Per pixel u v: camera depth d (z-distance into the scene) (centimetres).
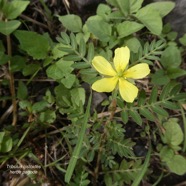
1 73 21
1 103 21
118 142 18
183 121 21
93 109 21
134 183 17
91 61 18
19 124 21
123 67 16
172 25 23
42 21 23
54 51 20
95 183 20
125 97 15
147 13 20
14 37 22
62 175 21
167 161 20
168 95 17
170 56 21
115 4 21
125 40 21
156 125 22
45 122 20
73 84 20
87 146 18
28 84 22
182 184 21
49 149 21
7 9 20
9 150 19
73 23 21
